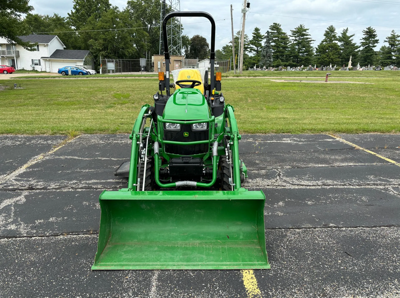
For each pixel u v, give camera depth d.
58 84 23.23
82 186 5.27
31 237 3.73
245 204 3.31
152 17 69.38
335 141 8.27
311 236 3.78
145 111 4.66
